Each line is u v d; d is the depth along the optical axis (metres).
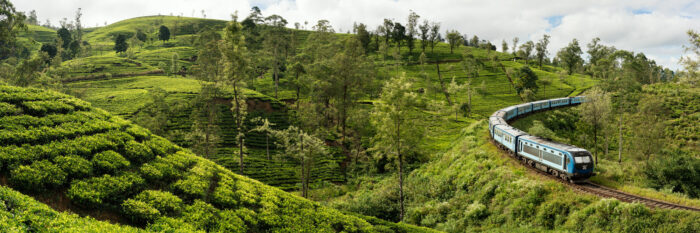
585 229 22.95
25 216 12.35
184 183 21.08
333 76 73.50
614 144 62.97
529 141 35.00
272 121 80.62
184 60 152.38
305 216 23.75
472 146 47.97
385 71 135.50
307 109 74.75
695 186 28.83
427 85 119.75
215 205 21.02
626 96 78.44
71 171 17.25
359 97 84.00
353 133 75.75
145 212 16.69
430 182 41.47
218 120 73.50
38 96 24.95
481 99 114.00
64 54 160.25
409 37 167.62
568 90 120.12
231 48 50.12
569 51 146.25
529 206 27.17
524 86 115.25
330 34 141.62
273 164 60.50
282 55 134.00
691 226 19.80
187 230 16.44
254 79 119.12
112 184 17.55
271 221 21.14
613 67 132.38
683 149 58.53
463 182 36.50
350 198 45.56
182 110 79.31
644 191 26.23
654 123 53.03
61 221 13.16
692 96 78.56
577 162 28.14
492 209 29.94
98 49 188.38
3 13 50.84
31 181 15.50
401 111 33.81
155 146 24.42
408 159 54.19
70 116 23.66
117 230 14.34
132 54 149.62
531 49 165.25
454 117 90.06
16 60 131.88
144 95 91.94
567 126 70.94
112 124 24.84
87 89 99.75
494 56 156.38
